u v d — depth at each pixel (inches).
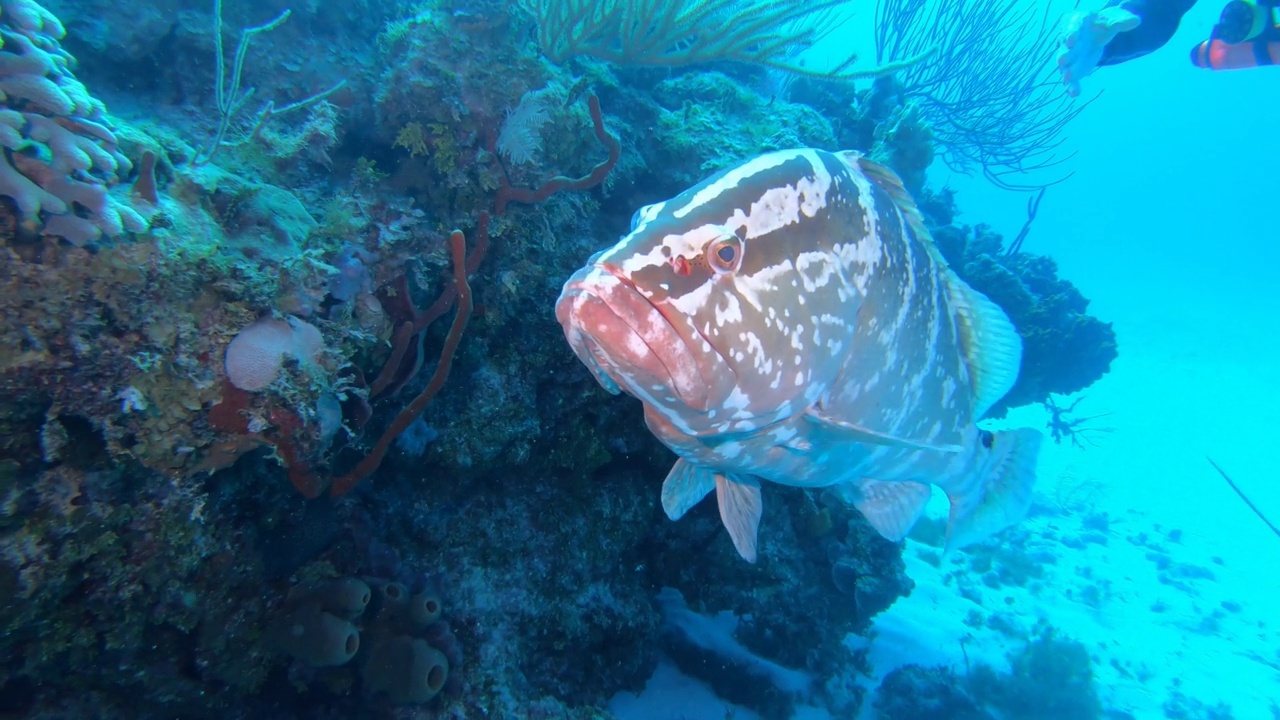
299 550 26.7
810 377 17.9
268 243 22.9
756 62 41.0
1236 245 697.6
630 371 15.8
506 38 30.3
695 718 39.0
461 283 24.4
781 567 42.2
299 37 33.2
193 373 20.5
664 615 44.3
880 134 59.6
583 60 41.4
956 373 22.7
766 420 18.2
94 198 18.4
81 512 19.5
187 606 22.5
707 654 42.2
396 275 27.5
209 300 20.9
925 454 23.5
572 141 32.4
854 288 18.3
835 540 45.6
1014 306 61.2
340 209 26.9
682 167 41.3
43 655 20.3
